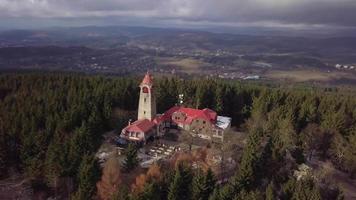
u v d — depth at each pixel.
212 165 86.62
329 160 106.44
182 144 104.75
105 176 77.00
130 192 74.38
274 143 89.00
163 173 79.19
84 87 137.50
